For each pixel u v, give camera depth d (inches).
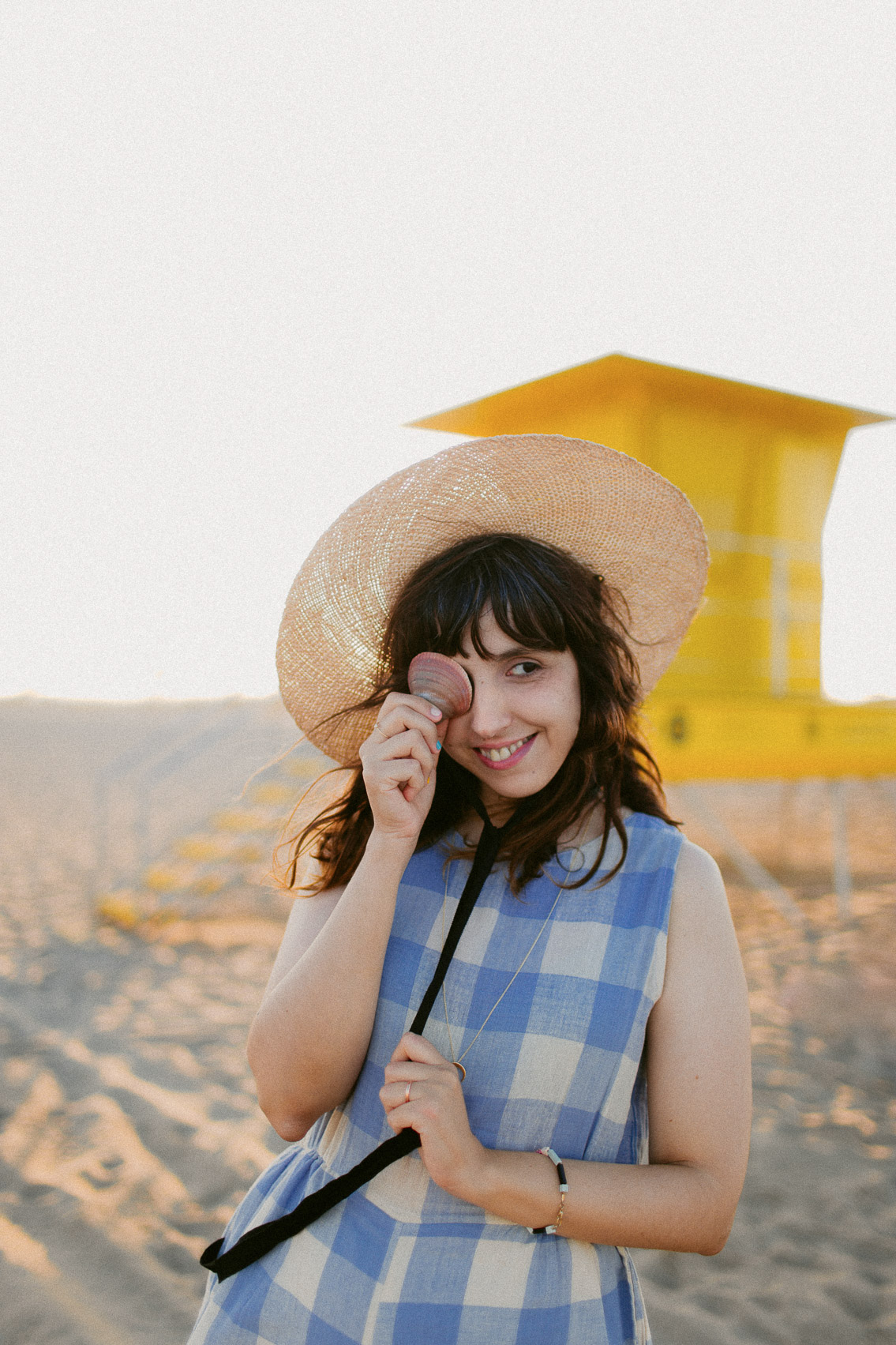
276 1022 49.0
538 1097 47.4
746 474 327.9
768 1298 111.1
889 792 669.9
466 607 50.3
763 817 529.3
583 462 57.7
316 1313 45.9
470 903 49.6
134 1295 112.4
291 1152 55.9
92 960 254.2
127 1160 144.9
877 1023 198.5
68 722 1781.5
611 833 52.9
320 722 64.9
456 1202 47.0
